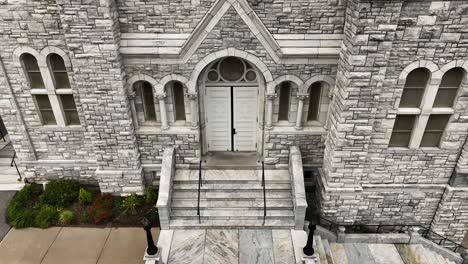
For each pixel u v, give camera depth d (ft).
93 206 43.24
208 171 43.11
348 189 39.78
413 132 37.60
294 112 40.83
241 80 40.73
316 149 42.50
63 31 36.60
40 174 46.80
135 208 43.06
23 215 42.16
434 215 43.11
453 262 40.75
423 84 35.32
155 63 36.83
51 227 41.83
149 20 35.22
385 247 41.37
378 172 39.86
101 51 34.94
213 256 36.01
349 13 32.63
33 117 42.70
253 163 43.96
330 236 41.11
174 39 35.81
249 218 39.63
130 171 42.96
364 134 36.17
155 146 42.45
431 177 40.19
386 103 35.29
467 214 41.81
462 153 37.76
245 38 35.37
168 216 38.60
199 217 38.06
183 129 41.45
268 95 38.58
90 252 38.45
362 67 32.45
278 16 34.91
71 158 45.70
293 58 36.37
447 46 32.22
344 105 34.55
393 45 32.24
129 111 39.52
